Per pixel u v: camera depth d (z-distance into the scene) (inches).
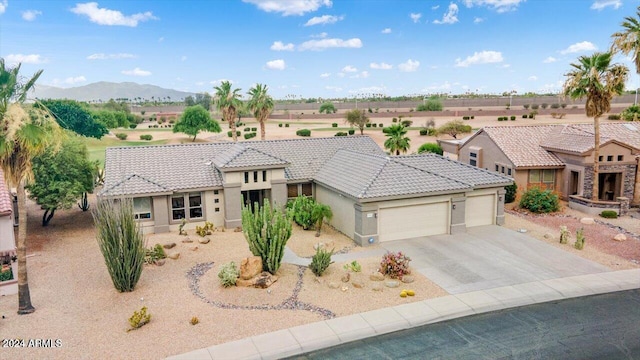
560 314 660.1
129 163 1167.0
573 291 732.0
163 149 1249.4
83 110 2343.8
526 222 1150.3
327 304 695.1
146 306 700.7
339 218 1089.4
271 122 4813.0
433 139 3036.4
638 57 1109.1
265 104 2317.9
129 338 605.0
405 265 794.8
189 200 1114.1
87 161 1212.5
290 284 767.1
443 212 1040.2
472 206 1097.4
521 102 5019.7
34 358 558.9
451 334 608.7
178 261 890.7
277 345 581.6
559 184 1382.9
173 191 1075.9
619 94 1189.7
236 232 1088.8
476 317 655.8
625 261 863.1
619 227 1099.3
